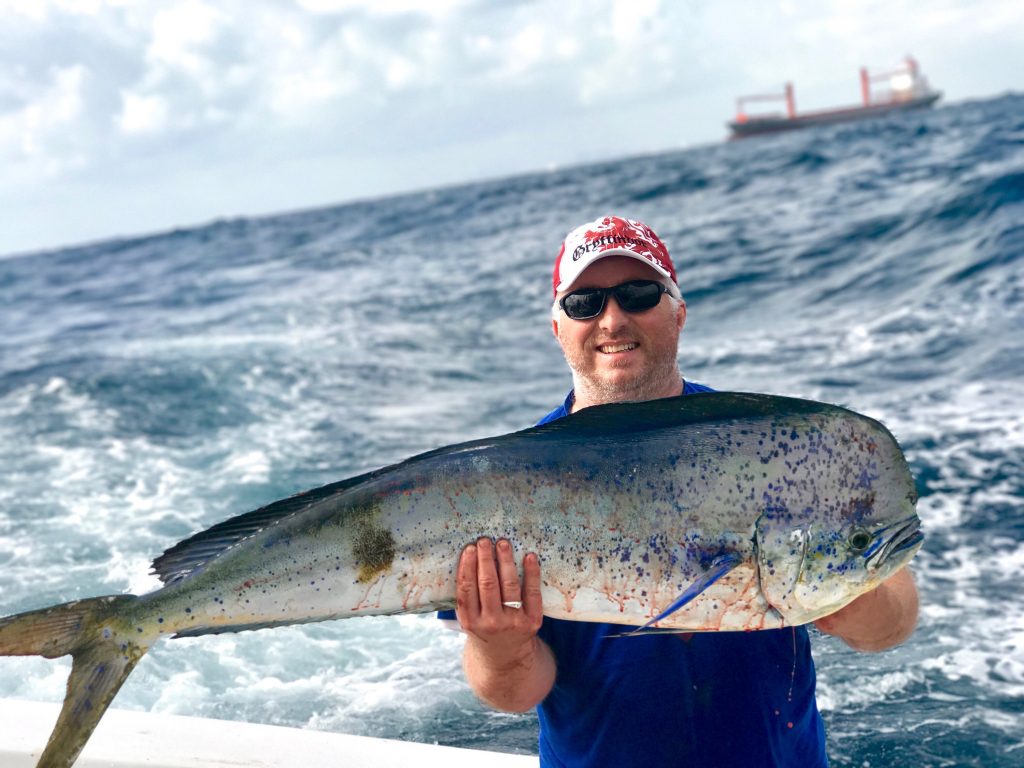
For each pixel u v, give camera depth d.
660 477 1.75
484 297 15.52
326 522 1.80
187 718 2.61
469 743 3.17
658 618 1.74
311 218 57.50
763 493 1.72
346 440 7.48
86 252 56.31
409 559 1.78
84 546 5.24
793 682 2.05
